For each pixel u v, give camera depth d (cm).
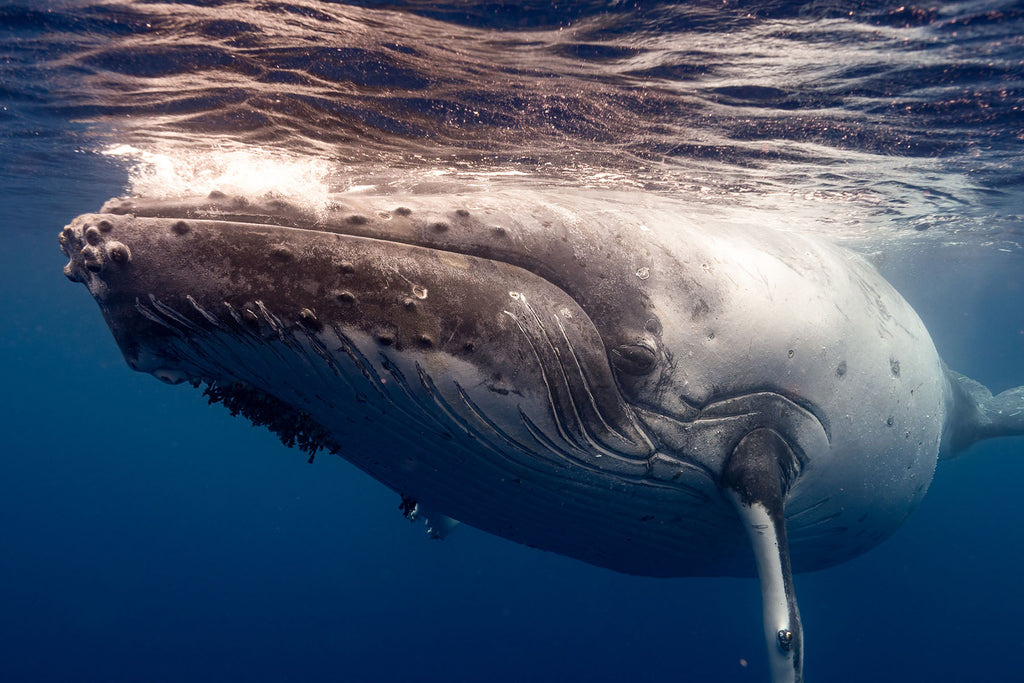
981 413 879
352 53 650
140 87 752
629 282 391
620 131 798
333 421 362
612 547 468
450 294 340
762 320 422
